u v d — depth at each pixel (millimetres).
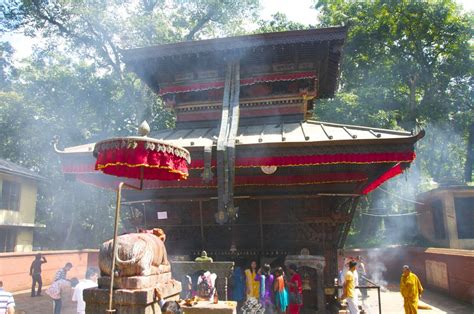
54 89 34000
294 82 14469
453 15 32531
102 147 6766
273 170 11195
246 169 12789
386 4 32281
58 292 10734
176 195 13750
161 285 6738
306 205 13070
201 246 13820
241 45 13391
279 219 13180
